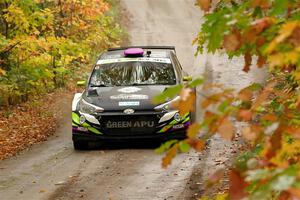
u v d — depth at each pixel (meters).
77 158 19.08
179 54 46.47
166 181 15.30
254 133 3.95
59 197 14.35
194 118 21.28
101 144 21.20
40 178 16.55
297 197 2.67
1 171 17.81
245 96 4.22
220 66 40.12
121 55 23.05
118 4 67.44
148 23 59.75
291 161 4.19
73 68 40.41
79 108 20.27
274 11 4.00
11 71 29.89
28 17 28.91
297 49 3.35
